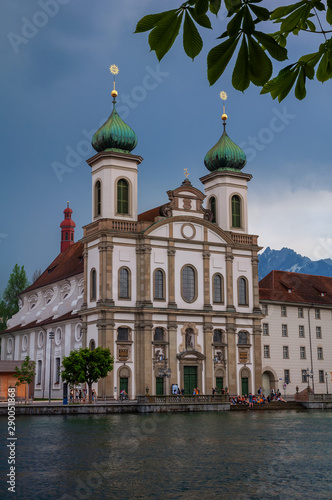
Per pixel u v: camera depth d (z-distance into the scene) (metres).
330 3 5.62
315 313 107.19
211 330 92.50
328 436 45.34
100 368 76.44
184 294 91.75
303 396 88.19
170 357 88.62
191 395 78.88
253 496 23.20
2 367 88.81
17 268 134.62
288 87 6.11
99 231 87.75
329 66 6.07
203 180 104.31
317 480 26.58
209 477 27.42
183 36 5.55
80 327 93.25
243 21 5.42
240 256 97.94
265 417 67.06
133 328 87.62
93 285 89.69
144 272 88.62
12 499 23.00
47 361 103.06
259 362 96.38
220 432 48.53
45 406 69.12
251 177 103.12
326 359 106.69
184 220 92.88
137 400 81.06
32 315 114.69
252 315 96.56
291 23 5.74
